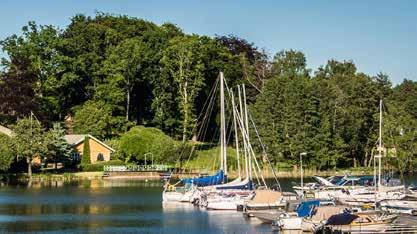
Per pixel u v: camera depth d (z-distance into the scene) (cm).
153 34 18088
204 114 17262
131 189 11344
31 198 9731
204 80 16950
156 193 10625
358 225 6044
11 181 12938
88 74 17788
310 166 15350
